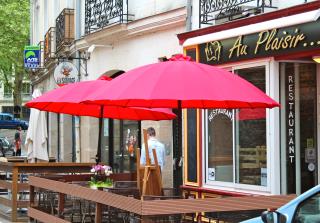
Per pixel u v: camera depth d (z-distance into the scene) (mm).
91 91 9914
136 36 15141
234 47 10609
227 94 7137
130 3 15453
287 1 10094
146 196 7539
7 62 37719
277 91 9953
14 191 12219
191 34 11875
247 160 10672
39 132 15578
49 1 26672
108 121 17953
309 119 10242
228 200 6988
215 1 11484
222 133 11320
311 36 9086
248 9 10500
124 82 7488
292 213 5297
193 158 11914
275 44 9750
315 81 10289
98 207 7895
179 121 8820
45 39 26219
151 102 8945
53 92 10227
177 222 7523
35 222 10539
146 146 8305
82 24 19312
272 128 10000
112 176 11398
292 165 10109
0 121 51312
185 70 7449
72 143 21297
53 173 12891
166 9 13727
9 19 35688
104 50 17203
